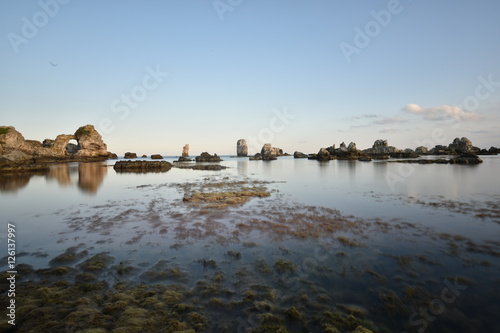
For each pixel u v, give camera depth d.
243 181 28.72
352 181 27.27
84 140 94.25
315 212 13.84
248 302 5.63
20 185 26.28
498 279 6.57
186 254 8.32
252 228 11.04
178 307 5.45
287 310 5.34
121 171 45.44
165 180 30.83
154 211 14.38
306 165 56.44
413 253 8.23
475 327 4.89
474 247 8.66
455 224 11.32
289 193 20.11
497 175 29.81
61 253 8.48
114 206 15.84
